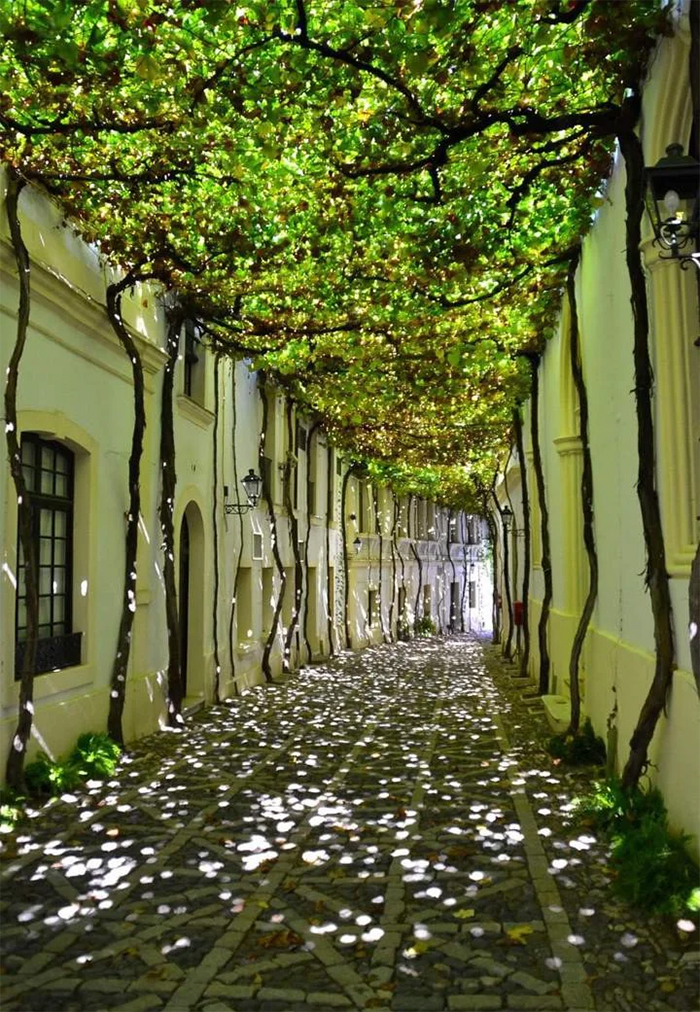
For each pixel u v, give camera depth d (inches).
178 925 171.5
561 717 391.9
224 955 157.9
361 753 350.0
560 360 443.8
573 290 383.2
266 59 234.4
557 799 267.9
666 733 225.5
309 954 158.6
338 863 209.2
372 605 1133.7
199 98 244.7
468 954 157.9
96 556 336.8
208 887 192.7
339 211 323.9
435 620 1574.8
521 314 448.1
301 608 771.4
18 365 269.6
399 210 325.7
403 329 433.1
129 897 186.5
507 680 635.5
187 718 439.5
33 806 258.5
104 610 344.8
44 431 294.7
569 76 252.5
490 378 550.3
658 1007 138.3
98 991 144.7
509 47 229.9
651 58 230.2
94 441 336.5
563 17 214.7
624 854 199.0
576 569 449.4
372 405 620.7
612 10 210.5
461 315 431.5
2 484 263.0
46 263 292.4
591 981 146.9
